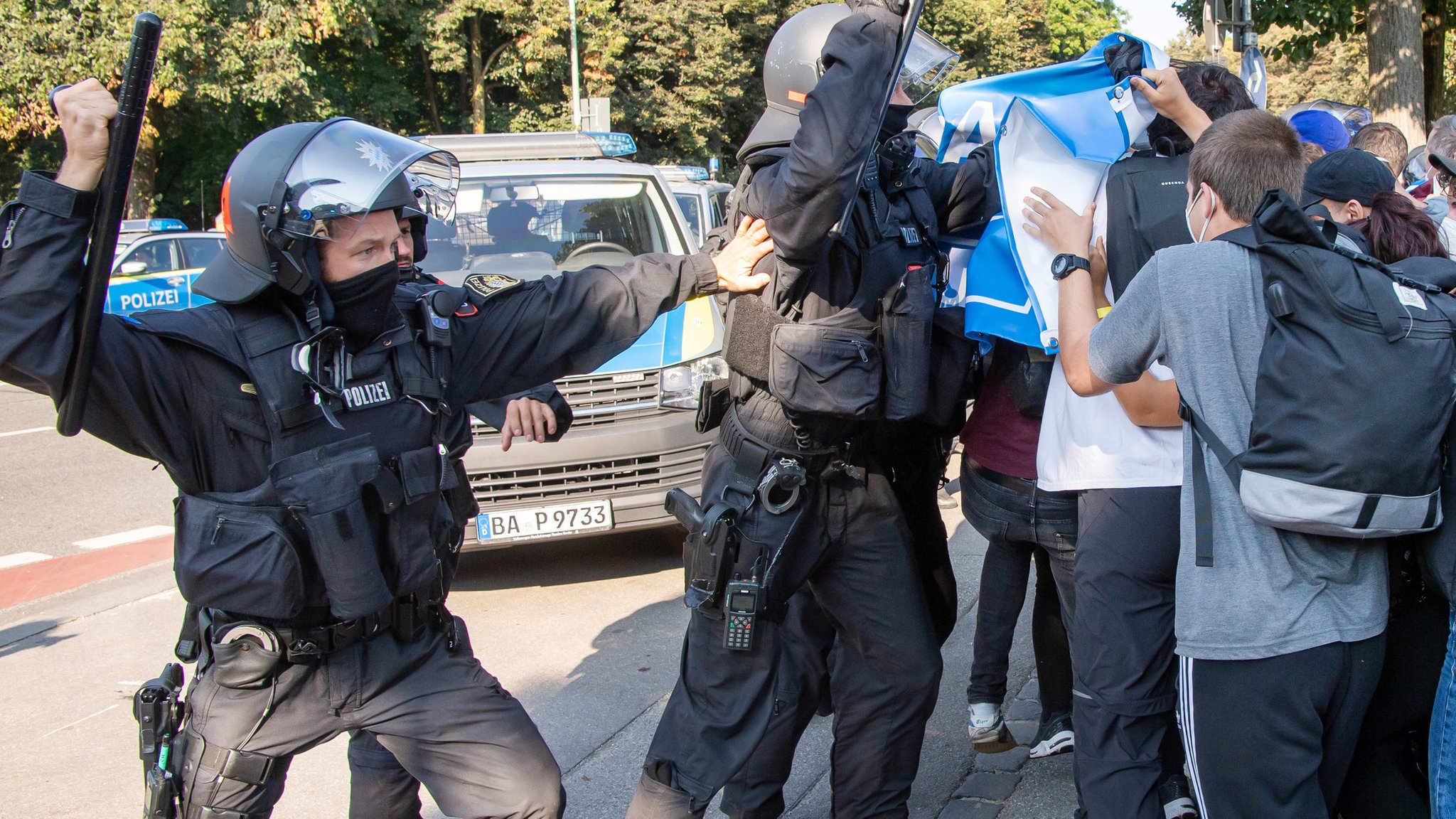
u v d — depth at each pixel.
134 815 3.43
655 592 5.35
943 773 3.52
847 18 2.32
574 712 4.07
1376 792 2.50
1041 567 3.48
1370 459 1.93
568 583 5.54
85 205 1.81
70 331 1.81
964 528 6.09
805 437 2.61
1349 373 1.94
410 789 2.67
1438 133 4.16
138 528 7.20
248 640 2.09
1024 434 3.02
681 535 6.27
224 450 2.05
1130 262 2.63
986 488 3.12
